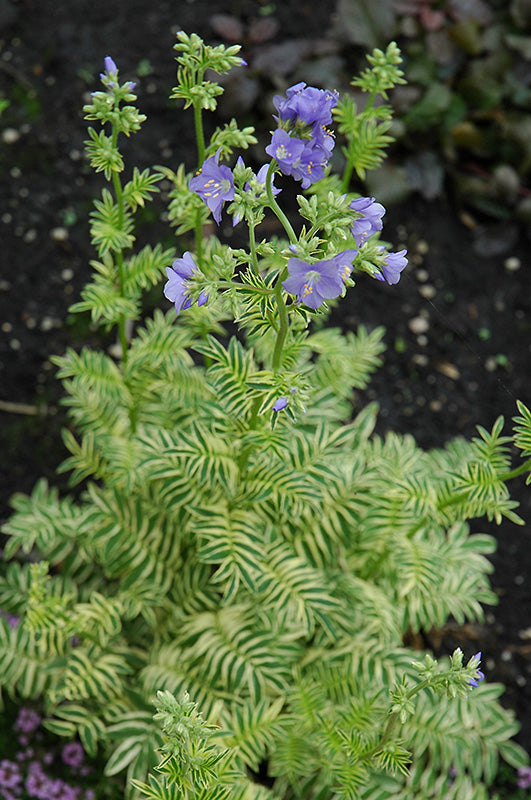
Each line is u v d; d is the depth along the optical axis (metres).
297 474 0.73
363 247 0.61
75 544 0.88
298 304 0.62
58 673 0.84
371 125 0.77
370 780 0.78
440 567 0.77
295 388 0.65
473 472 0.71
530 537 1.03
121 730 0.78
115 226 0.73
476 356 1.13
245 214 0.61
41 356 1.09
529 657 0.96
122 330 0.77
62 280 1.13
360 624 0.82
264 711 0.76
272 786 0.86
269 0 1.30
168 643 0.84
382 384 1.10
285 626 0.81
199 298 0.61
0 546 0.98
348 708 0.76
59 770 0.87
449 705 0.82
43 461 1.03
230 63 0.66
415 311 1.15
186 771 0.62
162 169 0.73
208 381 0.76
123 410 0.86
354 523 0.79
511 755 0.87
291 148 0.58
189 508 0.75
